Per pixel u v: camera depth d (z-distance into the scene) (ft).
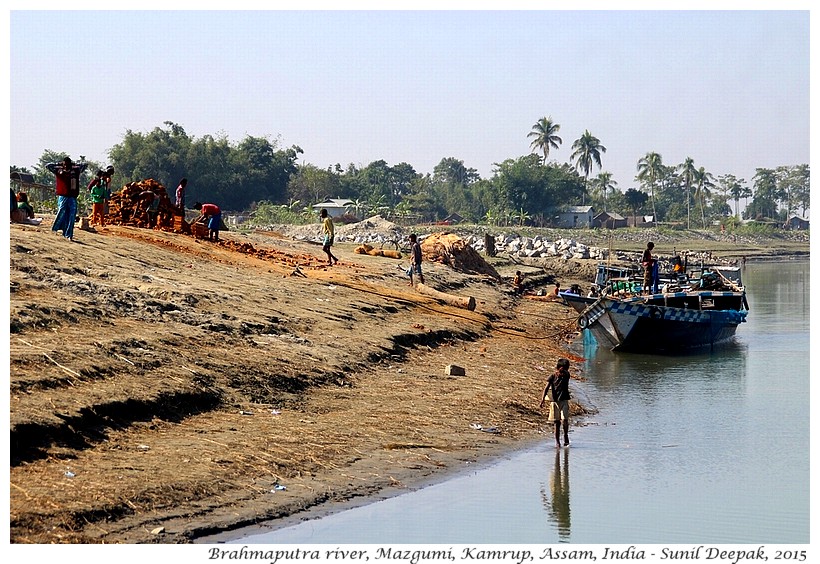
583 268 241.14
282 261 119.85
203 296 77.92
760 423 67.56
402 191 629.10
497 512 45.78
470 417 62.69
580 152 541.75
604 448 59.16
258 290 89.04
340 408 60.29
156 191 119.03
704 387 83.25
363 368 71.72
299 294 92.79
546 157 540.11
